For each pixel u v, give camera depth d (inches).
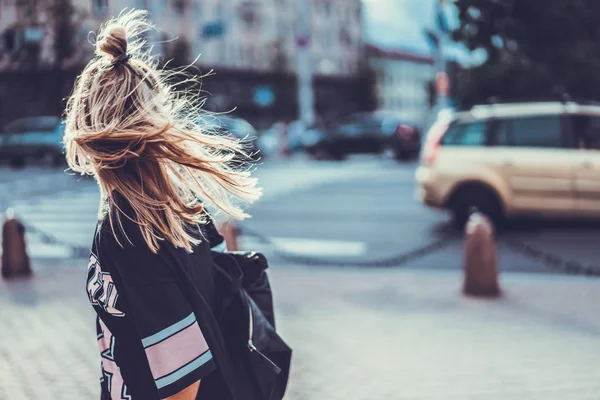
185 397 66.7
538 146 446.0
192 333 66.6
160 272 66.6
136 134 67.2
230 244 259.9
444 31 552.1
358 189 753.0
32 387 190.7
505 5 505.4
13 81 885.2
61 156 1186.0
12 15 753.6
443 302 284.5
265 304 81.4
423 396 181.0
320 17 2519.7
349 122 1219.9
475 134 460.8
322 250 419.8
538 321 253.3
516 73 546.6
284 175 951.0
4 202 726.5
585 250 398.9
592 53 542.9
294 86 2140.7
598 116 441.1
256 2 2212.1
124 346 70.1
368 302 286.5
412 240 446.0
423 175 471.5
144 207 67.2
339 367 204.7
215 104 1897.1
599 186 433.4
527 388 186.5
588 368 202.1
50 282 337.7
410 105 3021.7
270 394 74.7
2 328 252.4
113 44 70.1
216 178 71.9
